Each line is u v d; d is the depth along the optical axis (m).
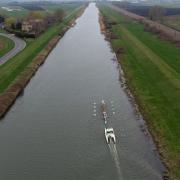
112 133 68.62
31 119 79.38
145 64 122.88
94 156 62.06
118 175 56.25
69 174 57.09
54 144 66.94
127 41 169.38
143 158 60.97
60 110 84.12
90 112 82.31
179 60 125.44
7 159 62.09
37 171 58.28
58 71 120.25
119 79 108.06
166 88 95.19
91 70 119.81
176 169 57.41
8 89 97.88
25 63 127.94
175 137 67.75
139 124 75.31
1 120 79.44
